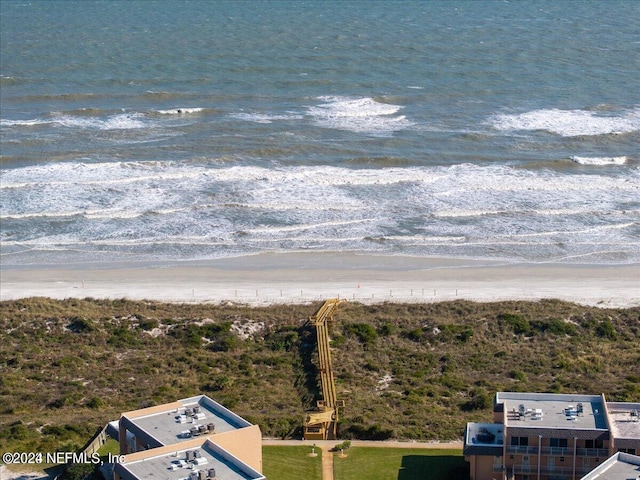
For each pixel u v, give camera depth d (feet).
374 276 354.54
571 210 410.72
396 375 285.64
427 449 234.38
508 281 352.08
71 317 317.63
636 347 305.32
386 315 322.75
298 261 366.02
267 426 245.04
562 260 369.71
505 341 308.81
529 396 218.59
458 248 377.71
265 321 317.42
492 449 208.33
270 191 426.51
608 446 202.39
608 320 320.91
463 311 326.44
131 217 399.85
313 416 246.68
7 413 258.98
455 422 251.19
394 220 399.85
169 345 304.71
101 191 425.28
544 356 298.15
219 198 417.90
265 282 349.41
